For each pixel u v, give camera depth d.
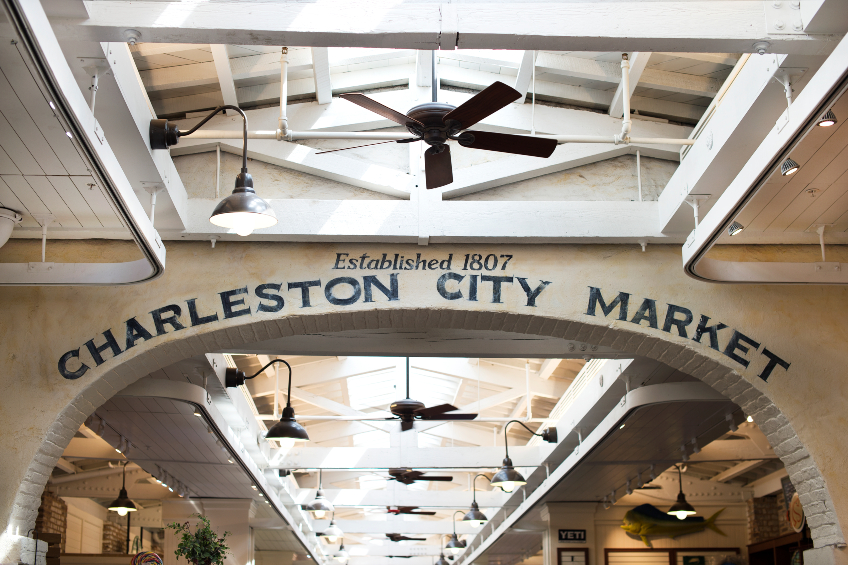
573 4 4.22
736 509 15.80
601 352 7.33
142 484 14.31
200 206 5.89
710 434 9.82
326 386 12.89
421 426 14.97
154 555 8.53
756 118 4.77
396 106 6.41
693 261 5.21
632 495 15.81
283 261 5.98
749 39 4.21
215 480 12.07
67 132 3.73
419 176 6.04
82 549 16.58
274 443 12.40
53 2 3.91
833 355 5.91
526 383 11.77
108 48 4.30
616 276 6.03
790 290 6.02
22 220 5.48
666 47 4.27
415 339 7.28
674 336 5.92
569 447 11.11
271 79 6.13
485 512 16.97
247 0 4.12
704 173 5.23
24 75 3.68
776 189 5.28
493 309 5.93
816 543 5.78
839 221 5.79
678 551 15.58
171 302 5.87
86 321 5.81
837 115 4.29
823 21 4.14
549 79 6.31
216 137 5.32
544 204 5.98
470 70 6.45
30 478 5.57
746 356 5.90
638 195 6.25
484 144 4.54
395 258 6.00
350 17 4.13
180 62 5.79
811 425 5.80
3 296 5.83
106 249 6.02
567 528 14.65
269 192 6.18
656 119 6.42
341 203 5.92
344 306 5.89
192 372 7.89
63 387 5.69
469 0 4.23
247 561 13.51
